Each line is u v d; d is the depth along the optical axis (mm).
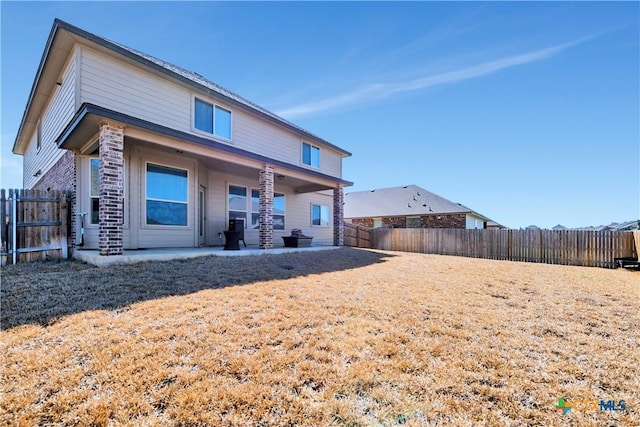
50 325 3207
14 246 6484
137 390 2211
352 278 6359
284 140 12703
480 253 13289
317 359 2777
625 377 2643
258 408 2092
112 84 7453
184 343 2939
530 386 2471
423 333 3475
